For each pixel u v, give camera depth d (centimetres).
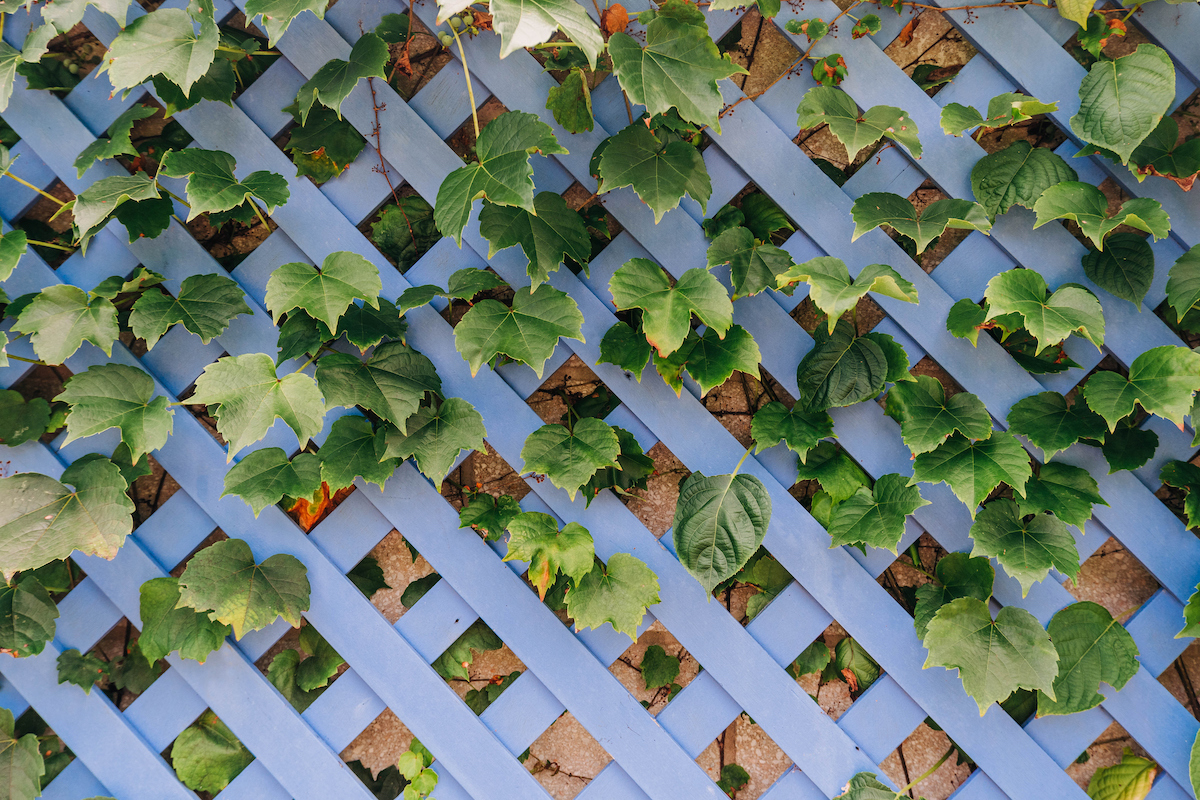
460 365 132
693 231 130
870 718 131
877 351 122
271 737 133
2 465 134
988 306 119
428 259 132
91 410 119
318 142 130
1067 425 123
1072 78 126
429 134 131
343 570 135
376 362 123
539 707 135
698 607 131
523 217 119
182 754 136
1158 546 128
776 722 130
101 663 137
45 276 134
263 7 104
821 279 112
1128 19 125
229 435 110
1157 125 119
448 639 135
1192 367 113
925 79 146
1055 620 126
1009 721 128
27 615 130
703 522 125
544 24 94
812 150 150
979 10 127
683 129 122
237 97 133
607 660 133
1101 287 124
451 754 132
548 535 123
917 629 127
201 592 124
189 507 137
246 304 129
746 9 142
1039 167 124
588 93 118
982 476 117
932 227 117
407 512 133
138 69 113
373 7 131
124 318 136
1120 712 128
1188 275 122
